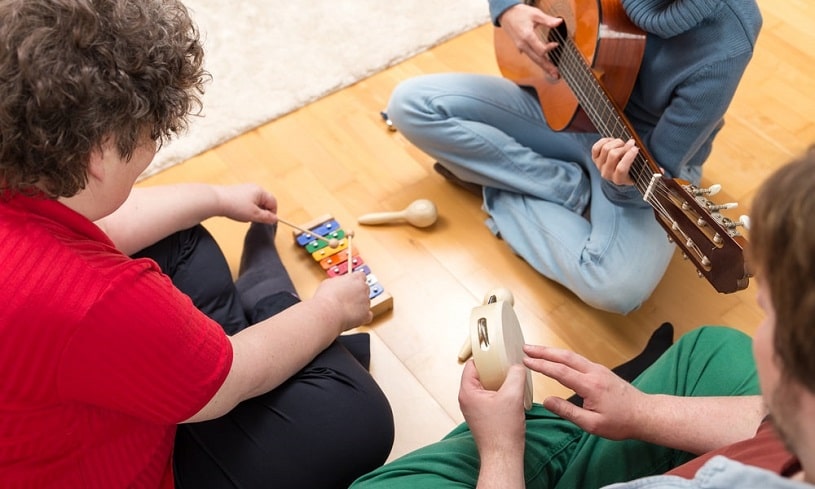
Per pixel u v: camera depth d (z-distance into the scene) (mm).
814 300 437
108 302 755
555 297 1546
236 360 983
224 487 1062
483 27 2027
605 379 984
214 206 1410
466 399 1006
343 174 1739
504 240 1630
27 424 781
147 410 842
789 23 1995
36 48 671
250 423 1090
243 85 1872
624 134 1286
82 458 865
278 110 1830
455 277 1578
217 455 1071
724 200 1662
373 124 1830
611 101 1303
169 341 813
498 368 1015
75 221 777
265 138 1798
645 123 1407
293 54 1938
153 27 755
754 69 1897
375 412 1163
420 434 1375
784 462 619
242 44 1950
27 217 739
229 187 1470
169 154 1740
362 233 1644
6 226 727
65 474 860
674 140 1301
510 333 1062
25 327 716
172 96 799
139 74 746
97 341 753
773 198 461
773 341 481
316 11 2025
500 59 1700
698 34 1214
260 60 1922
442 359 1466
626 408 965
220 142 1782
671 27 1189
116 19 718
